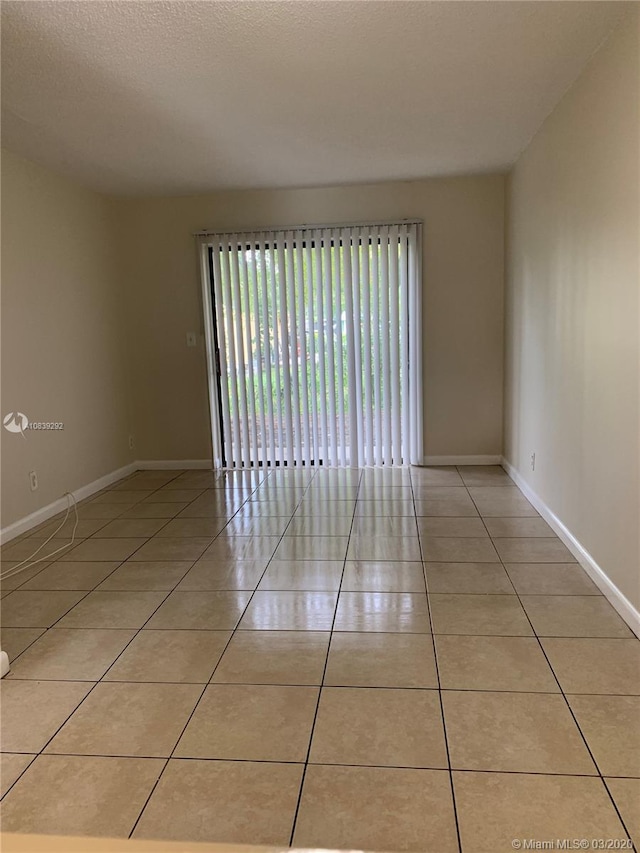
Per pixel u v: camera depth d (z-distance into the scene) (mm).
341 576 2865
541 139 3512
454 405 5035
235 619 2463
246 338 5074
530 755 1630
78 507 4180
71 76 2648
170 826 1434
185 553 3238
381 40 2400
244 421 5172
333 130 3449
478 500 4062
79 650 2246
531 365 3889
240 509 4043
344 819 1436
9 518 3521
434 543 3270
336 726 1775
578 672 2008
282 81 2754
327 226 4848
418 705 1859
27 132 3318
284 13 2180
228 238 4934
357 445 5117
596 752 1635
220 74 2662
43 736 1771
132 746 1719
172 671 2094
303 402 5125
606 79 2451
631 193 2223
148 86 2766
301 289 4957
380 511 3887
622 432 2348
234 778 1582
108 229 4891
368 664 2098
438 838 1377
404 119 3320
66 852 877
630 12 2199
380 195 4801
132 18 2180
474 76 2779
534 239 3742
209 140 3537
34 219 3848
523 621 2365
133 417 5270
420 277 4863
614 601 2445
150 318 5137
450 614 2443
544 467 3596
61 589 2795
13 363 3586
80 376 4391
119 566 3070
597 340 2619
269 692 1955
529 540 3268
